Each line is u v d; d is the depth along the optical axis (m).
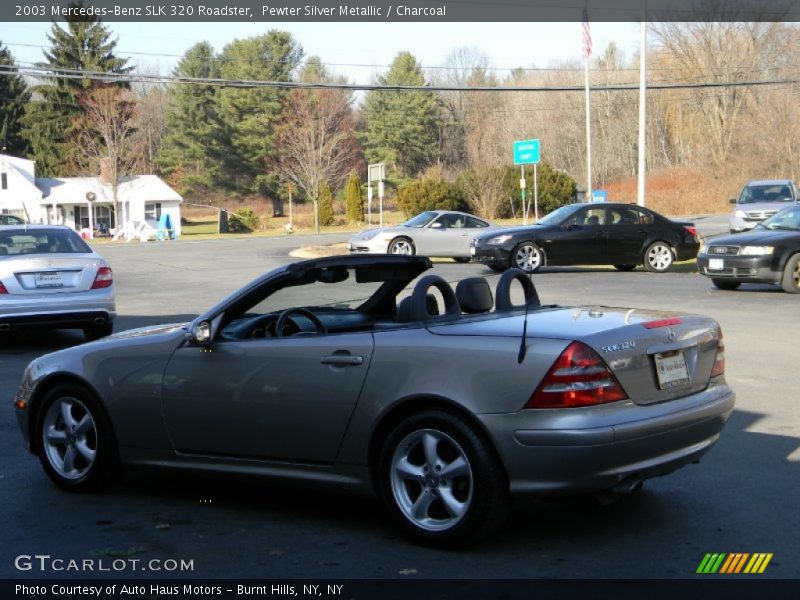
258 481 5.60
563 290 19.16
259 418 5.48
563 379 4.73
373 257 5.92
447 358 4.96
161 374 5.83
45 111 74.06
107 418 6.08
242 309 5.72
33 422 6.43
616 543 5.10
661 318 5.36
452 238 27.36
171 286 22.34
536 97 80.19
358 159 82.62
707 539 5.15
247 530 5.43
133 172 66.06
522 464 4.75
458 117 89.94
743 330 13.16
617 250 22.89
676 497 5.94
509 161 75.38
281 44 77.38
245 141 76.69
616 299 17.33
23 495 6.20
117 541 5.25
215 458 5.71
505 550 5.00
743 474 6.45
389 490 5.12
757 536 5.20
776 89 61.00
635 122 76.88
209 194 80.19
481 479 4.83
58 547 5.16
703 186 63.22
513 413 4.76
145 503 6.00
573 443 4.67
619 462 4.78
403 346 5.11
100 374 6.06
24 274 12.13
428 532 5.00
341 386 5.22
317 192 62.72
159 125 95.38
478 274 23.70
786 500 5.86
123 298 19.73
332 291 6.06
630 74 77.12
